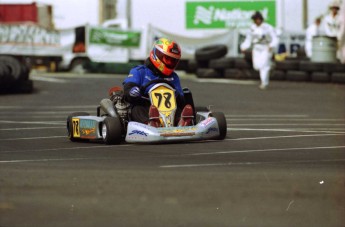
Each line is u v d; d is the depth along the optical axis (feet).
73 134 94.32
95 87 190.49
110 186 61.11
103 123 88.63
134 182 62.75
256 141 93.56
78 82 205.05
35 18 261.03
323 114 136.15
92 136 89.92
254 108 146.51
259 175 66.59
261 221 50.65
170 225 49.34
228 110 142.51
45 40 255.70
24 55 254.27
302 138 98.12
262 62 189.47
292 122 121.49
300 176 66.23
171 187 60.59
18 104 152.87
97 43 257.34
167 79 90.17
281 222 50.19
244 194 58.13
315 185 61.98
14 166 72.28
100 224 49.52
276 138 97.66
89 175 66.23
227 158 77.36
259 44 189.16
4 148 88.84
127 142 88.99
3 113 136.77
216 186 61.21
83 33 257.14
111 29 257.75
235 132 105.19
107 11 268.21
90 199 56.18
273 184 62.28
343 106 151.43
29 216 51.44
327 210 53.26
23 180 63.93
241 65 220.64
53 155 80.94
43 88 187.73
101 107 91.15
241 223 49.96
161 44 89.10
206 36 259.39
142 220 50.49
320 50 214.48
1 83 172.14
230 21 260.83
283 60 217.36
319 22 235.40
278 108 146.82
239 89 189.16
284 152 83.05
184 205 54.49
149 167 70.79
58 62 257.34
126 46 258.16
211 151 82.38
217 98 166.30
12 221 50.19
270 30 189.26
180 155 79.00
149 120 86.53
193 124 89.45
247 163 73.92
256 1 261.03
